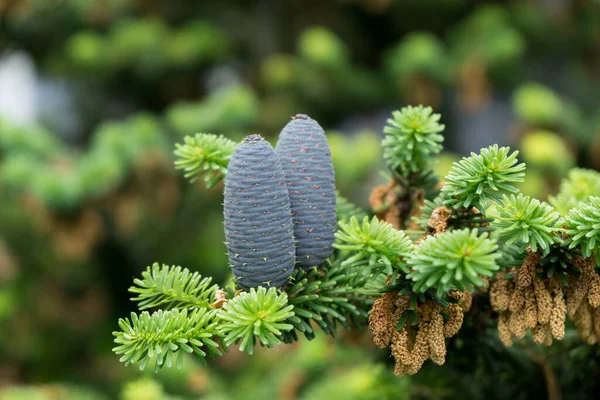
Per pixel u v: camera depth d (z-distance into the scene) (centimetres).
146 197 155
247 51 212
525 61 194
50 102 229
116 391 173
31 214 154
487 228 56
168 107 216
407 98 189
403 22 211
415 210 63
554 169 141
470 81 180
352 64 212
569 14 192
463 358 64
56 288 182
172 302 57
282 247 54
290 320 55
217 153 61
